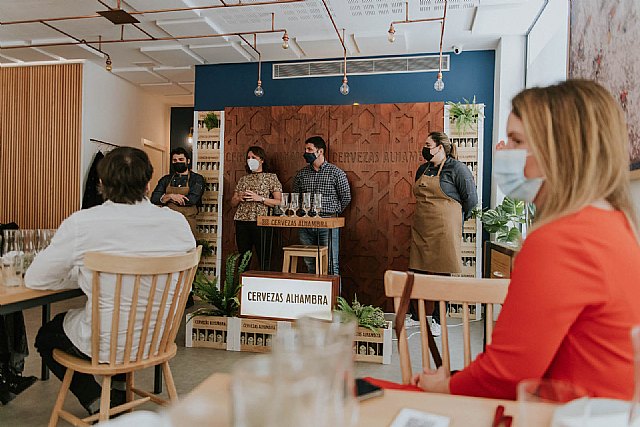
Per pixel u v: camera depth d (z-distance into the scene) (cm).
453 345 429
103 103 678
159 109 887
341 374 61
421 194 471
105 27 550
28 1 484
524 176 113
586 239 96
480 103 597
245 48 608
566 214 102
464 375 112
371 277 575
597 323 96
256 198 543
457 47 588
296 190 562
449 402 95
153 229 225
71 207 616
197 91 673
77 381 249
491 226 501
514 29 534
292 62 646
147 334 220
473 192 458
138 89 797
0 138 630
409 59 614
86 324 217
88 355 219
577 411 68
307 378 58
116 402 262
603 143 104
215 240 625
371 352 375
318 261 468
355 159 579
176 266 218
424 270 470
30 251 259
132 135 776
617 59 262
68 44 596
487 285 156
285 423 56
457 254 461
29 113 625
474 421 86
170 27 539
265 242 574
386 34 549
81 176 615
